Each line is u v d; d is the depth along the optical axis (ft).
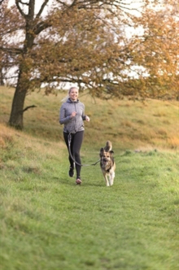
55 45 84.33
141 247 17.06
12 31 87.71
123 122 121.29
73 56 81.82
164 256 16.44
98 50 82.12
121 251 15.96
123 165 48.83
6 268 12.66
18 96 94.89
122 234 19.11
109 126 116.98
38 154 50.14
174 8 87.61
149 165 47.67
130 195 31.53
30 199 23.73
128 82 86.02
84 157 65.57
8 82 91.04
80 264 14.20
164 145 93.81
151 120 127.44
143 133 113.39
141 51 81.71
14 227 16.94
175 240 19.63
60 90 88.38
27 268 13.06
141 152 62.75
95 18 85.61
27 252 14.37
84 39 84.17
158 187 34.78
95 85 86.07
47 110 126.52
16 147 51.49
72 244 16.62
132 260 14.98
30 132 97.86
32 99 136.67
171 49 84.58
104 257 15.17
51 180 35.12
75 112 32.89
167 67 82.69
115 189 34.06
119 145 98.12
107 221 21.85
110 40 83.92
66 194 29.71
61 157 55.42
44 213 20.99
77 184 34.88
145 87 86.53
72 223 20.66
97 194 30.94
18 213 19.01
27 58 80.07
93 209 25.21
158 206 27.68
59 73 81.41
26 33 89.86
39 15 92.32
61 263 14.01
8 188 26.37
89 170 47.67
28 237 16.22
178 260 16.46
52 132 102.89
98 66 81.76
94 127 114.93
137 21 83.66
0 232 15.83
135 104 141.90
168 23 85.61
